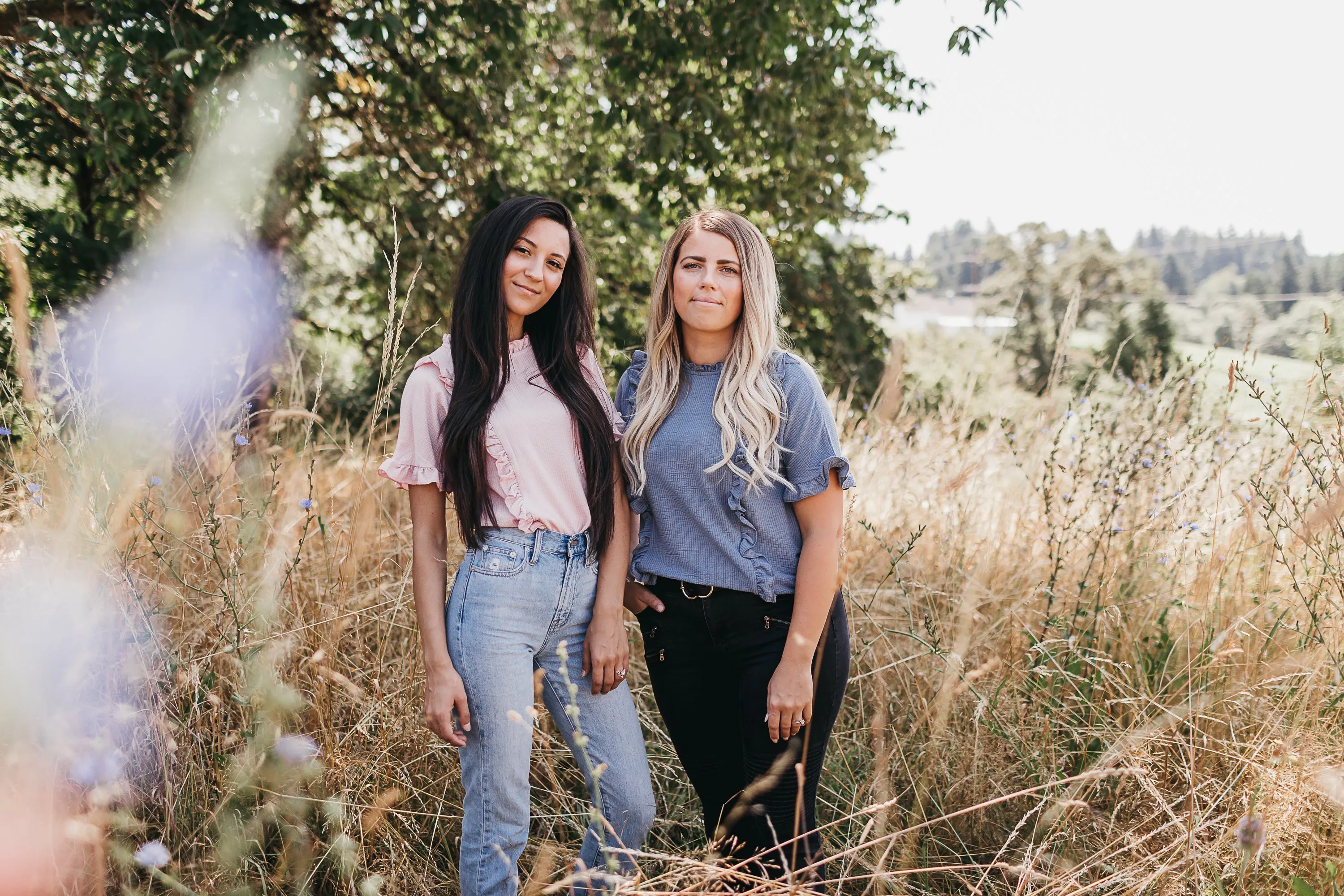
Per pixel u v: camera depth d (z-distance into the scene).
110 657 1.84
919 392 4.15
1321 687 2.00
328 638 2.11
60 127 5.26
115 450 2.20
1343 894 1.65
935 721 2.18
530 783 2.30
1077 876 1.76
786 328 8.54
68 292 4.73
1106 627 2.52
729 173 6.12
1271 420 2.41
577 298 1.85
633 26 5.66
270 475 2.62
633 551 1.91
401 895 1.88
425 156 5.92
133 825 1.47
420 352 5.93
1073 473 2.79
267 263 5.30
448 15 5.25
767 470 1.71
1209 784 1.97
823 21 5.58
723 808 1.94
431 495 1.77
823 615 1.71
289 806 1.81
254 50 4.57
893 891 1.81
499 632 1.69
